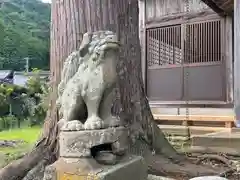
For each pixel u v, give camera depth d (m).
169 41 13.19
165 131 11.05
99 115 3.51
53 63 5.32
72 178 3.24
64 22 5.14
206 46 12.38
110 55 3.47
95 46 3.43
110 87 3.47
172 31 13.14
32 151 4.91
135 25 5.51
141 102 5.45
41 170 4.56
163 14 13.27
